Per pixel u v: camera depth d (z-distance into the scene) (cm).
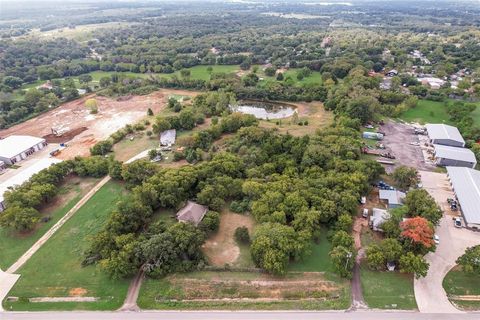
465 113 13925
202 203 8544
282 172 9806
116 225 7400
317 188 8619
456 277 6688
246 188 8706
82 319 5928
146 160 10806
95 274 6806
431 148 11962
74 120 15238
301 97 17100
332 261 6712
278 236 6906
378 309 6041
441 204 8956
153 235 7169
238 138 12188
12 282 6719
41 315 6019
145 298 6281
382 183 9631
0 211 8969
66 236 7981
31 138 12738
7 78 19250
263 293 6369
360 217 8381
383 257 6675
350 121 12925
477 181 9388
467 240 7669
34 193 8631
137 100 17888
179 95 18575
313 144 10869
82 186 10019
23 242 7819
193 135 12269
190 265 6781
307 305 6138
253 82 19175
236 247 7481
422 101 16525
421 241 6762
